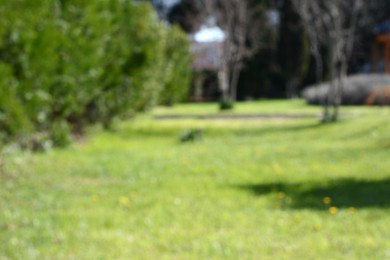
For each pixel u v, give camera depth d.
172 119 29.50
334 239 6.58
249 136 20.67
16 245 6.17
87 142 18.31
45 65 12.79
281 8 51.34
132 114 22.09
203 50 55.84
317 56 34.56
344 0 33.88
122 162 13.12
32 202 8.48
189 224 7.31
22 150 13.38
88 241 6.48
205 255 5.96
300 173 11.55
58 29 13.97
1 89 11.38
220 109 36.97
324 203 8.66
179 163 12.98
